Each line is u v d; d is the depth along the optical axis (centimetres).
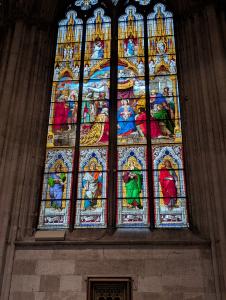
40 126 1436
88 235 1221
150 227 1225
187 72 1470
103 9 1722
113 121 1435
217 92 1316
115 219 1252
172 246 1155
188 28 1546
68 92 1533
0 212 1208
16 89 1426
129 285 1107
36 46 1577
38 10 1633
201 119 1334
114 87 1512
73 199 1303
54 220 1281
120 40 1628
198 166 1282
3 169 1273
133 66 1559
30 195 1303
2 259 1149
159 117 1433
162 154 1361
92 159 1377
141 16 1680
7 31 1579
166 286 1102
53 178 1357
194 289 1091
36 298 1120
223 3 1530
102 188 1319
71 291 1121
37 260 1174
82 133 1434
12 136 1334
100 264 1152
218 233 1124
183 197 1275
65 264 1162
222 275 1074
